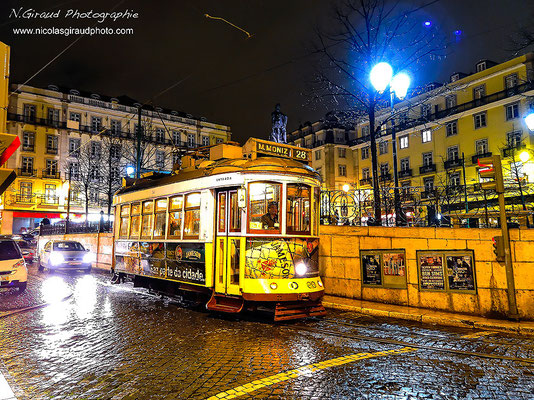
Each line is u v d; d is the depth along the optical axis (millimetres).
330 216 12852
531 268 8336
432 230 9516
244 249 8086
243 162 8703
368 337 6996
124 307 9977
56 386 4742
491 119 34469
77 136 49000
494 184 8539
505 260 8328
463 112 36125
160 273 10422
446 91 37656
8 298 11320
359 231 10750
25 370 5320
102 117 50344
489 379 4953
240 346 6406
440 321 8344
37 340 6844
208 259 8750
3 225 45281
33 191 46625
